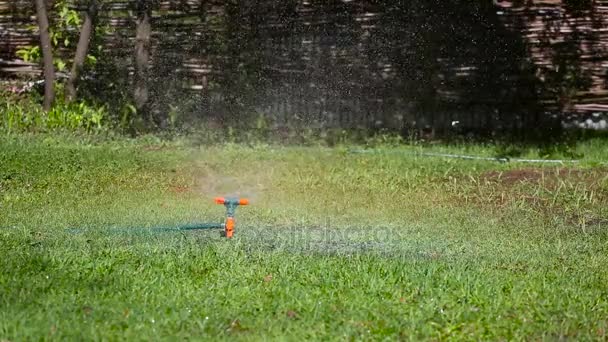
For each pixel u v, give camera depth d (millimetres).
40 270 12852
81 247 14445
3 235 15086
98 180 20797
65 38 29375
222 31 29141
